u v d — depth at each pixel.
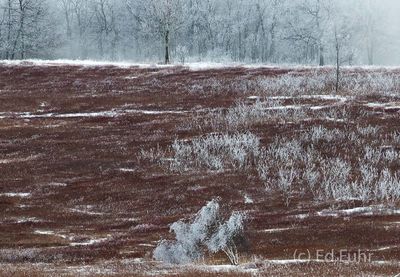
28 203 49.78
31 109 85.06
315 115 73.44
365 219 43.19
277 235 39.16
